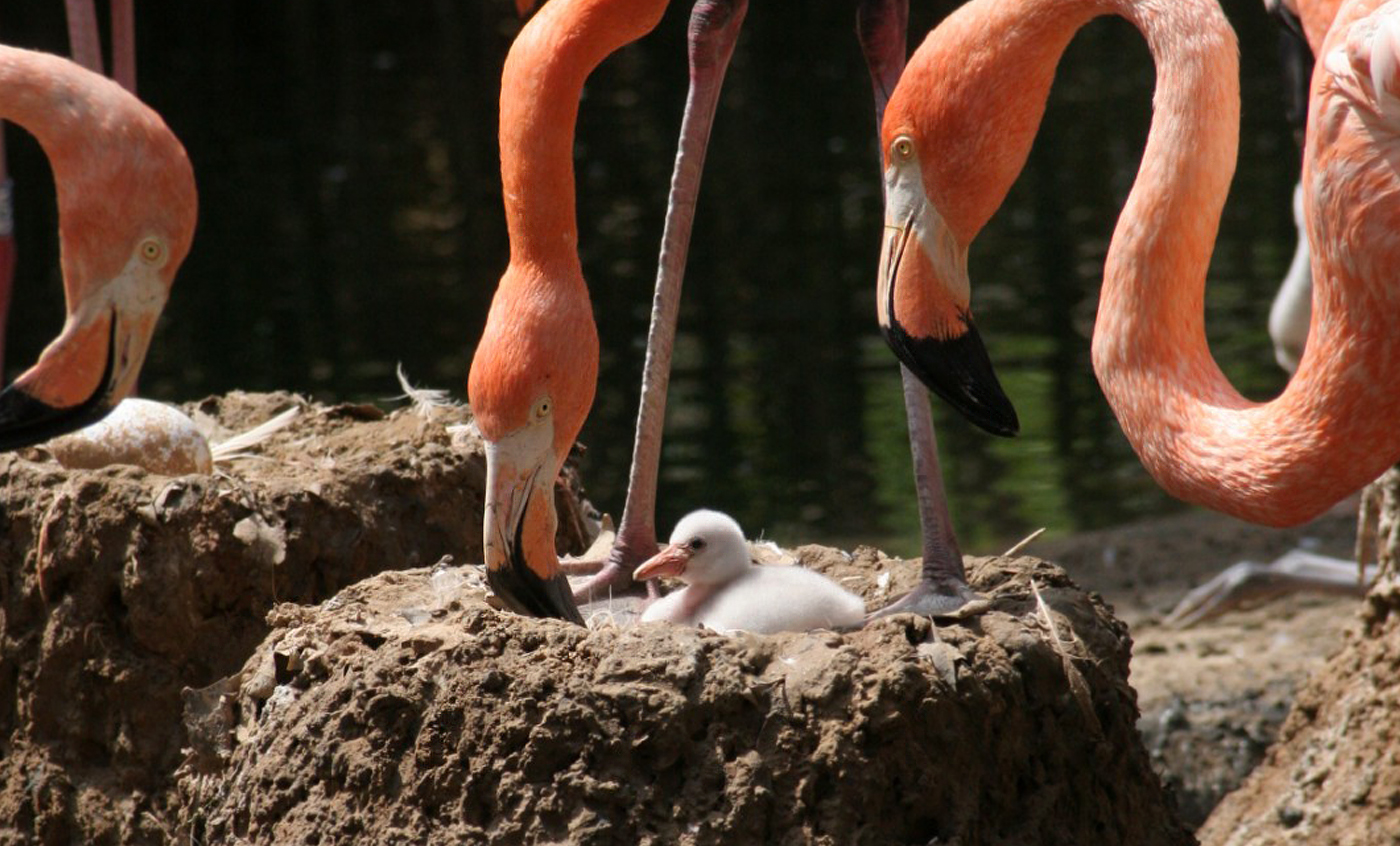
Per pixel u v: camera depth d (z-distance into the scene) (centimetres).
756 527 1434
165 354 1872
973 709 525
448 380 1756
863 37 632
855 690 514
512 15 3947
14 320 2000
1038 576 604
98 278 617
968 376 573
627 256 2250
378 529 712
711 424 1689
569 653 531
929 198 568
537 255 608
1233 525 1435
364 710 541
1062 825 546
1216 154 561
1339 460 559
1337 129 544
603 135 2927
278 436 800
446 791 525
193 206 631
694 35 666
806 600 589
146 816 669
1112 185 2569
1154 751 1054
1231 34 564
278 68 3459
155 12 3894
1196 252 568
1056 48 566
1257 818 914
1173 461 577
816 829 507
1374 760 863
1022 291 2083
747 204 2495
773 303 2053
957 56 561
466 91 3241
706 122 676
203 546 670
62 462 720
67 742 687
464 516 741
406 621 582
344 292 2100
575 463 802
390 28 3838
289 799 549
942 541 602
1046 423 1697
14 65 614
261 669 589
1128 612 1266
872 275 2142
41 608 693
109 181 612
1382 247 537
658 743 512
